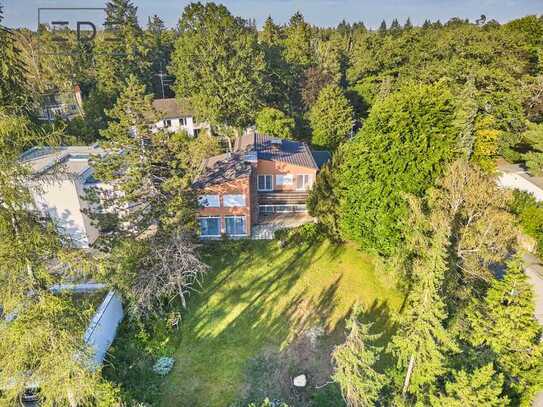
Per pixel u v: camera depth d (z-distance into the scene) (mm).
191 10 61688
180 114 58500
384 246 26016
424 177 24703
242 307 25703
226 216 33281
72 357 12555
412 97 26578
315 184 32406
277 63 63906
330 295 26891
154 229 29078
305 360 21781
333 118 51969
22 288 11523
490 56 51688
